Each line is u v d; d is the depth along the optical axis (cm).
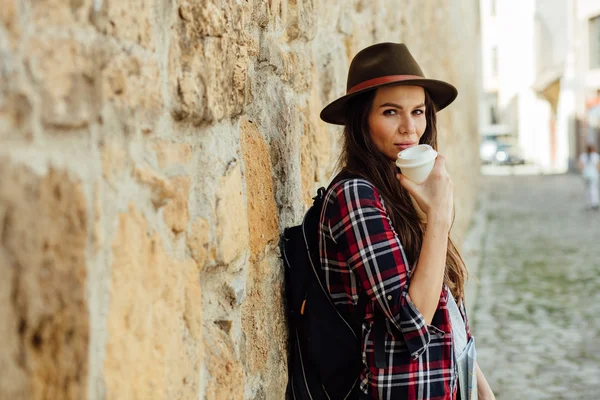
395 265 161
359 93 184
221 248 153
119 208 111
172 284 130
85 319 99
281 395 196
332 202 172
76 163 99
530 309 692
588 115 2934
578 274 868
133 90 116
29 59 90
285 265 202
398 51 186
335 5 315
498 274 880
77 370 97
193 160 143
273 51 208
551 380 489
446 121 877
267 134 202
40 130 92
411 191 167
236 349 163
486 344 578
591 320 644
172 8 131
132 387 112
